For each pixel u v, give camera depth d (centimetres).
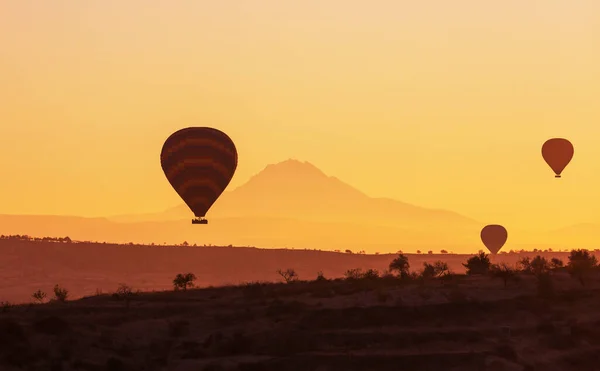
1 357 19962
